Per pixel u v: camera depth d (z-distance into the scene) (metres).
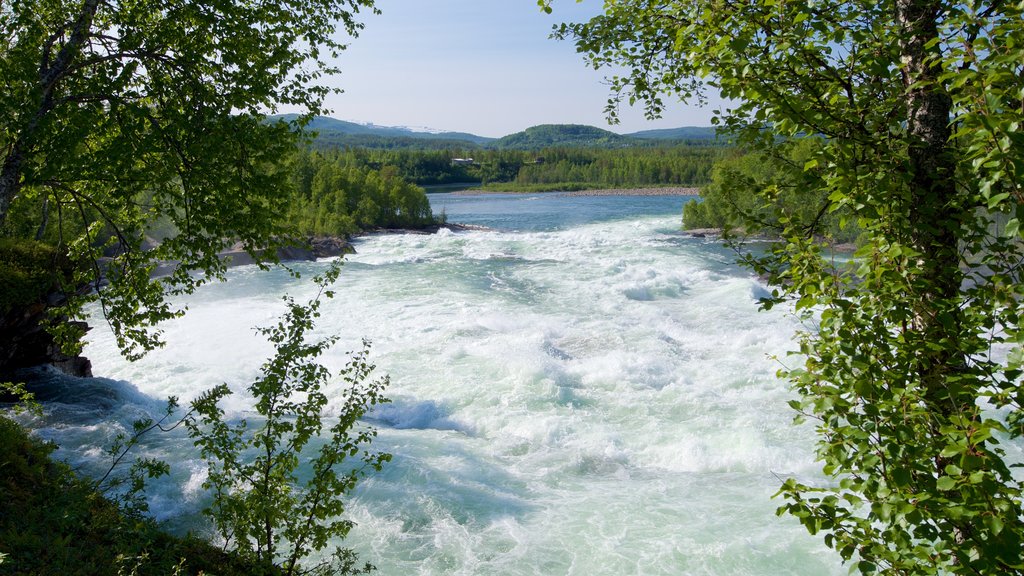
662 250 42.91
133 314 9.75
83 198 9.83
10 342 15.09
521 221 70.44
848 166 3.87
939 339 3.43
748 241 43.41
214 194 8.95
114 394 15.95
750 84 3.97
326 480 6.18
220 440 6.21
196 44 9.03
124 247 9.85
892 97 4.07
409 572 9.20
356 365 6.79
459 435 14.71
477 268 37.56
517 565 9.41
